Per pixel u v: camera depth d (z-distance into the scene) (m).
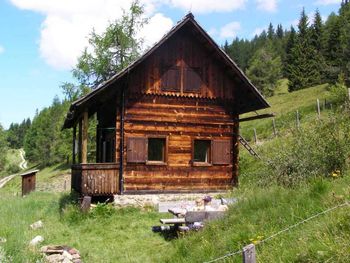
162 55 19.42
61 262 10.35
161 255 10.30
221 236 8.82
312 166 12.30
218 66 20.27
